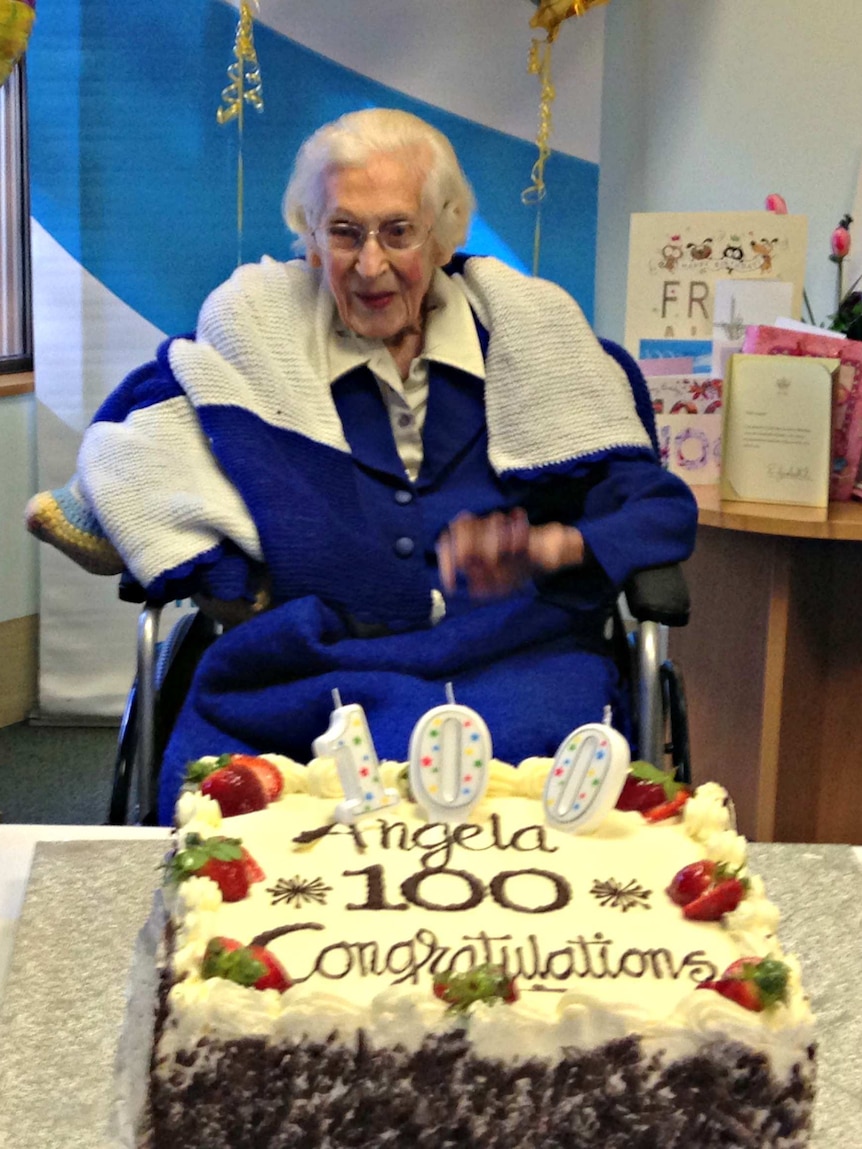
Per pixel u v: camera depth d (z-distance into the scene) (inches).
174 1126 36.9
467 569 65.3
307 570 65.7
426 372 71.9
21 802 103.1
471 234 111.3
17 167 115.0
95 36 107.0
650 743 63.8
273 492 66.7
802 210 103.0
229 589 66.1
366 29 106.8
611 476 71.2
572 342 72.4
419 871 45.3
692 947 40.8
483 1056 36.3
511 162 109.7
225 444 67.7
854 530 77.9
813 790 90.5
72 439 113.8
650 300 90.7
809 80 100.7
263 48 107.0
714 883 43.4
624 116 111.6
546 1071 36.3
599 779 48.1
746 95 104.2
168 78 107.6
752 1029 36.1
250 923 41.8
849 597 86.4
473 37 107.2
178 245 110.5
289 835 47.8
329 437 69.4
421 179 67.4
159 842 59.0
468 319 72.9
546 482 71.1
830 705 88.5
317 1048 36.4
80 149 108.8
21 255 117.5
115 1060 44.6
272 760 52.6
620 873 45.5
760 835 86.4
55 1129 41.1
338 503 68.8
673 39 107.6
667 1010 37.4
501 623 65.6
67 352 112.2
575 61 107.4
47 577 116.0
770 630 83.5
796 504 82.7
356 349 71.0
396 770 52.6
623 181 113.0
